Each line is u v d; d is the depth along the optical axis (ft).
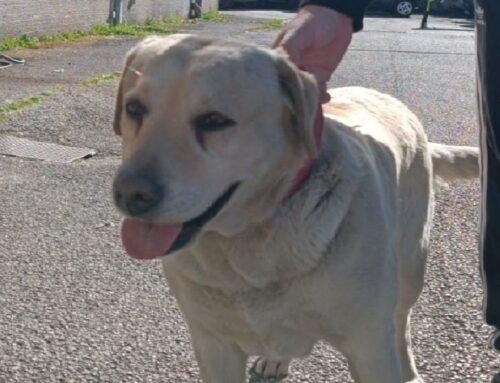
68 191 7.47
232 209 3.48
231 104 3.34
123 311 5.24
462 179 4.88
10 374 4.61
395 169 4.12
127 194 3.25
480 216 4.05
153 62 3.42
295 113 3.49
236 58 3.40
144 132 3.34
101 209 7.01
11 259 5.91
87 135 9.47
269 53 3.51
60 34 19.60
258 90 3.41
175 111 3.33
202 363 3.98
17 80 12.57
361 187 3.71
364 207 3.69
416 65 17.20
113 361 4.74
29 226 6.56
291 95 3.49
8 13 17.56
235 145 3.37
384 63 17.30
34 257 5.95
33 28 18.53
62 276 5.68
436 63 17.71
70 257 5.97
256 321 3.65
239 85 3.37
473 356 4.80
